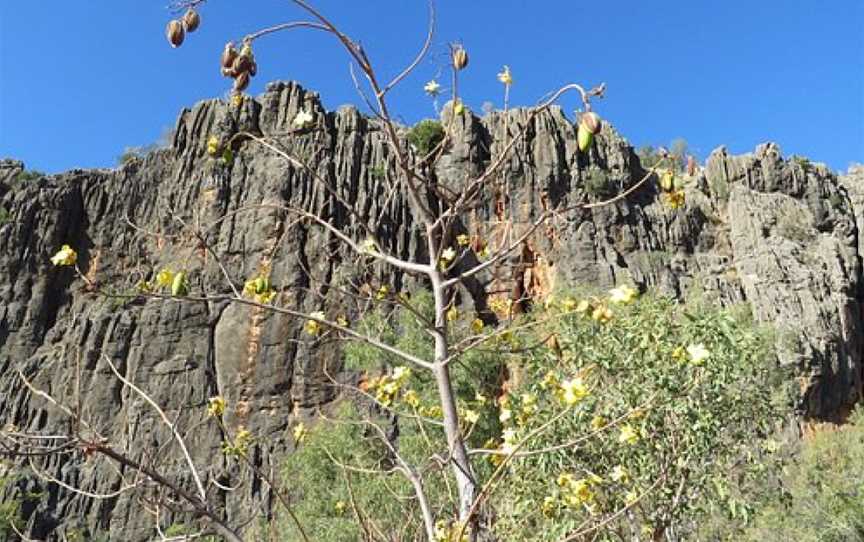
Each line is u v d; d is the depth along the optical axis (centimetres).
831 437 1877
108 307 3853
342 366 3284
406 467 319
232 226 3859
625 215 4331
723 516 959
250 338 3538
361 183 3928
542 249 4031
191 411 3362
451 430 313
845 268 4491
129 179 4484
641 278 4028
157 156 4538
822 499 1487
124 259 4191
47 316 3991
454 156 4003
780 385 1366
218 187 4100
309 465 1339
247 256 3747
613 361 711
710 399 752
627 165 4631
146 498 280
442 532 292
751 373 887
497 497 661
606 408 664
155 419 3256
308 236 3572
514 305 377
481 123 4316
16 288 4041
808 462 1647
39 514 2875
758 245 4444
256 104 4516
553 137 4450
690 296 1236
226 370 3500
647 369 700
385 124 342
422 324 354
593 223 4191
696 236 4544
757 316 4031
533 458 649
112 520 2970
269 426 3262
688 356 386
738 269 4378
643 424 654
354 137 4219
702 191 4866
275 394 3344
